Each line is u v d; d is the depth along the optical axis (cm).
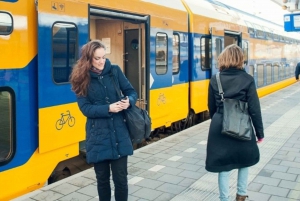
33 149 446
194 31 848
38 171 454
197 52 866
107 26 736
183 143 685
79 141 508
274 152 611
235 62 350
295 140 695
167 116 743
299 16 1105
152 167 538
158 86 702
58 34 466
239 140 346
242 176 369
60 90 471
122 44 718
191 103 856
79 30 498
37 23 438
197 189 451
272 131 777
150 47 671
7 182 416
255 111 344
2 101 404
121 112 336
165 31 722
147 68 666
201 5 927
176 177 495
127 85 343
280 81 1836
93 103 325
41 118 445
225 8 1129
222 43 1005
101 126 323
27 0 429
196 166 543
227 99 346
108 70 330
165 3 733
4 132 410
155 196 429
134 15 623
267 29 1585
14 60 414
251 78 349
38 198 418
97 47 317
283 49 1894
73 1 488
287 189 442
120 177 333
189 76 850
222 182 358
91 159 322
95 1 528
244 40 1198
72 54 489
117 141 325
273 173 501
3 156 411
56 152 477
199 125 857
